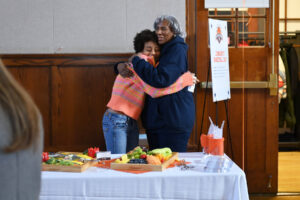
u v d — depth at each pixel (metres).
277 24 3.75
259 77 3.79
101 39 3.72
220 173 1.90
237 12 3.76
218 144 2.22
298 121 5.82
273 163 3.84
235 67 3.79
